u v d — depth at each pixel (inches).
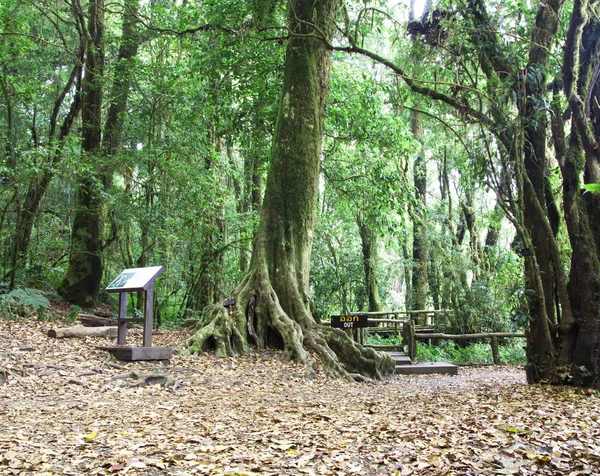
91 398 266.8
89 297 656.4
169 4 732.7
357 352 420.8
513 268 734.5
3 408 233.6
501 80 359.6
